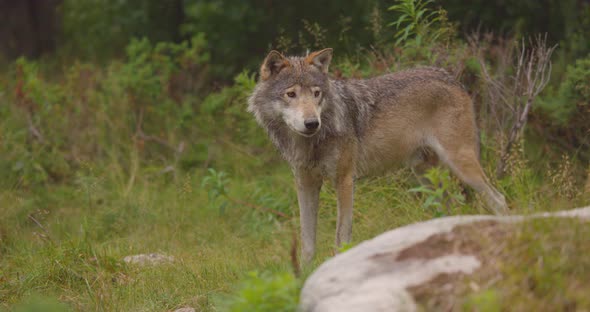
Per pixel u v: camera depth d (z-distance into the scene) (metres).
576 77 11.96
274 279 5.27
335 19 17.44
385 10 15.16
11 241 11.07
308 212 9.64
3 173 13.77
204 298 7.87
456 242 4.92
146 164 14.61
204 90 16.66
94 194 13.02
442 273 4.63
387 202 11.09
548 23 16.03
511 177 10.07
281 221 11.91
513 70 13.05
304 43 15.92
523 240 4.78
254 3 19.00
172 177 14.16
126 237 11.48
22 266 9.78
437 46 12.10
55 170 14.28
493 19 15.99
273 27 18.62
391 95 9.88
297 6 18.41
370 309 4.37
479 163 10.27
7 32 24.61
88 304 7.91
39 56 24.92
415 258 4.82
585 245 4.71
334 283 4.80
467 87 12.19
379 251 4.99
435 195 8.61
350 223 9.56
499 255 4.73
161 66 16.41
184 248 10.88
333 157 9.35
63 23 24.77
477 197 10.00
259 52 18.84
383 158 9.98
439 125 10.02
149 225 11.92
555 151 12.20
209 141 14.93
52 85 16.84
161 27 20.00
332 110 9.16
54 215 12.45
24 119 15.04
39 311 6.96
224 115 15.16
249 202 12.39
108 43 21.41
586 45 14.05
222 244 10.99
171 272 9.02
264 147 14.35
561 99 12.16
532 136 12.72
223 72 18.00
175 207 12.50
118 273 9.04
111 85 15.73
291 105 8.85
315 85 8.92
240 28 18.80
